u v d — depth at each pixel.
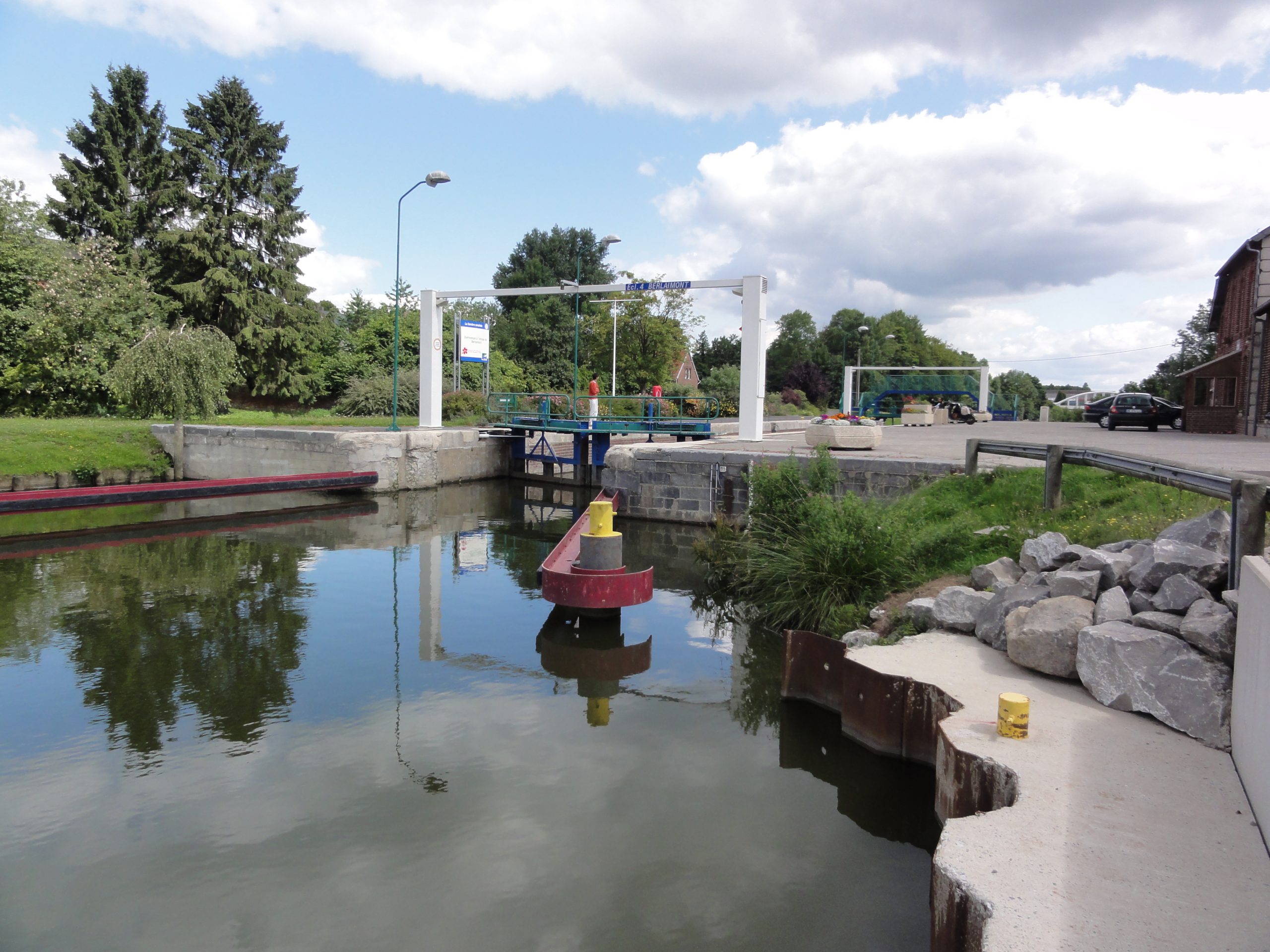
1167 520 7.43
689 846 4.68
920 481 13.16
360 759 5.87
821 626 8.32
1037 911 2.88
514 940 3.80
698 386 63.03
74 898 4.17
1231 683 4.41
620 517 18.11
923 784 5.37
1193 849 3.28
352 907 4.07
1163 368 59.25
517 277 72.19
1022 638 5.62
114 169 38.94
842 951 3.73
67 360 29.34
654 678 7.77
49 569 12.80
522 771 5.69
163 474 25.56
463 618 9.91
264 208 42.44
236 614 10.05
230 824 4.91
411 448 23.28
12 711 6.81
